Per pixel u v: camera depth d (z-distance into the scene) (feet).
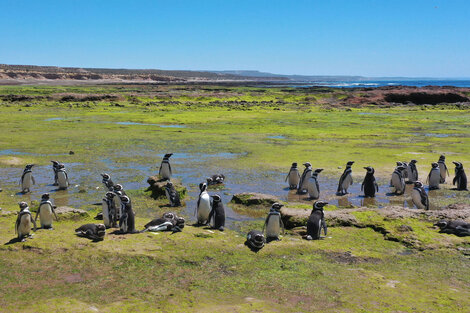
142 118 176.55
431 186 68.13
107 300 28.91
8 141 112.78
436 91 272.72
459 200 60.59
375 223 46.16
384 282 32.53
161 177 65.16
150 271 34.09
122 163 86.02
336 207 54.54
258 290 31.07
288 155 95.50
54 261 35.29
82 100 256.52
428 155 95.04
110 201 45.42
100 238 39.88
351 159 90.58
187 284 31.94
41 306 26.66
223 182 70.44
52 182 69.15
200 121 168.25
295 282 32.45
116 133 132.36
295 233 45.03
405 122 167.43
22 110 205.98
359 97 270.05
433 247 40.09
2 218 47.44
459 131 139.33
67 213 47.67
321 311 27.53
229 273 34.17
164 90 393.70
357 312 27.40
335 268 35.40
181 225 43.32
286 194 63.72
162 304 28.27
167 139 120.88
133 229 42.50
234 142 115.96
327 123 164.45
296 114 201.16
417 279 33.40
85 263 35.06
